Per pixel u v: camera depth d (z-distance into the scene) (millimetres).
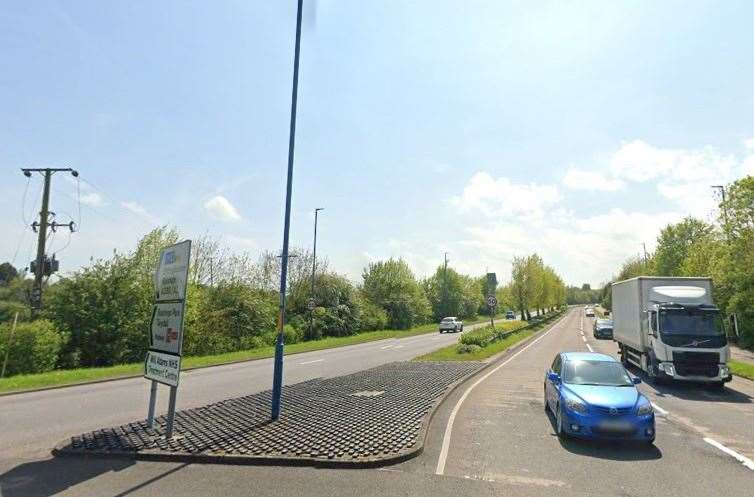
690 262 39500
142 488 6320
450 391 13953
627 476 6949
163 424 9883
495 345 30000
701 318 16234
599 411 8523
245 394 14688
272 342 39250
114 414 11734
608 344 35406
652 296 17547
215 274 37500
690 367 15734
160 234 30641
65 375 19312
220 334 34281
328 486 6379
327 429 9172
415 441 8281
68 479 6707
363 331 55406
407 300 66188
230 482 6535
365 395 13227
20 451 8375
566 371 10172
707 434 9648
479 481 6633
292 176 10922
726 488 6496
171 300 9172
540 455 7941
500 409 11703
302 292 48938
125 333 27891
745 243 28625
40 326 23281
